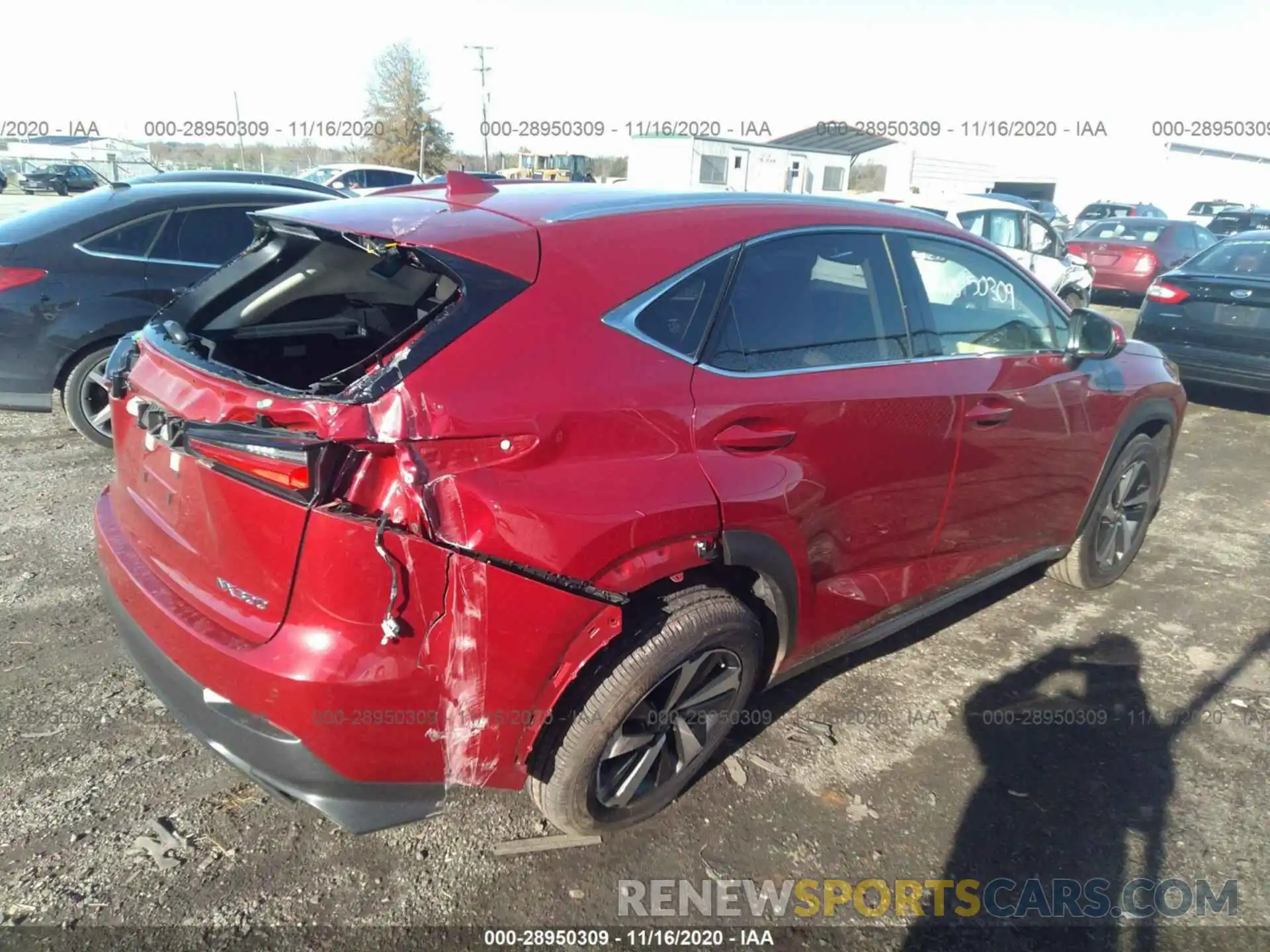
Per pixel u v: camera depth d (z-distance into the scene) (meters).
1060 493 3.76
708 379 2.41
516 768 2.23
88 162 31.53
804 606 2.77
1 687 3.10
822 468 2.65
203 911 2.26
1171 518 5.35
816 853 2.57
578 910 2.34
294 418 1.96
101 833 2.49
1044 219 12.26
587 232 2.37
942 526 3.21
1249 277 7.31
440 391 1.97
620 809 2.47
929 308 3.12
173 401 2.24
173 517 2.28
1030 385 3.39
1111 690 3.45
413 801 2.15
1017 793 2.84
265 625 2.03
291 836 2.52
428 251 2.17
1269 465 6.49
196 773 2.75
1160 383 4.18
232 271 2.95
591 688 2.26
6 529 4.34
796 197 2.96
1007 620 3.98
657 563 2.25
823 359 2.73
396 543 1.90
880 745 3.05
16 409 5.26
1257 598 4.28
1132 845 2.64
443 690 2.03
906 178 27.42
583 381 2.17
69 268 5.16
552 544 2.06
